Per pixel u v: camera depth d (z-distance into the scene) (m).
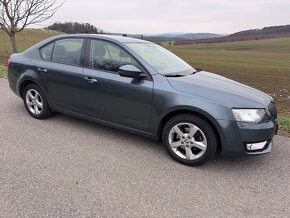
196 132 4.24
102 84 4.90
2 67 13.05
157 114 4.46
